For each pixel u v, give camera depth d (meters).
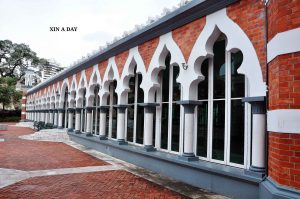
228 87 7.07
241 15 6.28
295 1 4.54
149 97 9.68
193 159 7.59
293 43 4.52
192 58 7.66
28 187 6.92
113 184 7.35
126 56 11.51
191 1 7.44
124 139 11.71
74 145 16.06
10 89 49.25
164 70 9.80
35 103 34.00
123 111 11.73
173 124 9.05
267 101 5.46
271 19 5.21
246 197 5.82
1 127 27.20
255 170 5.66
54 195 6.30
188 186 7.20
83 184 7.31
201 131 7.92
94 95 16.03
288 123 4.53
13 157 11.34
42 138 18.39
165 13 8.91
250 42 6.00
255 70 5.84
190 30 7.85
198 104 7.71
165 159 8.30
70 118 19.27
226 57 7.20
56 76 22.69
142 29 9.78
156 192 6.66
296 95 4.47
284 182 4.56
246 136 6.42
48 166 9.62
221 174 6.39
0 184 7.14
